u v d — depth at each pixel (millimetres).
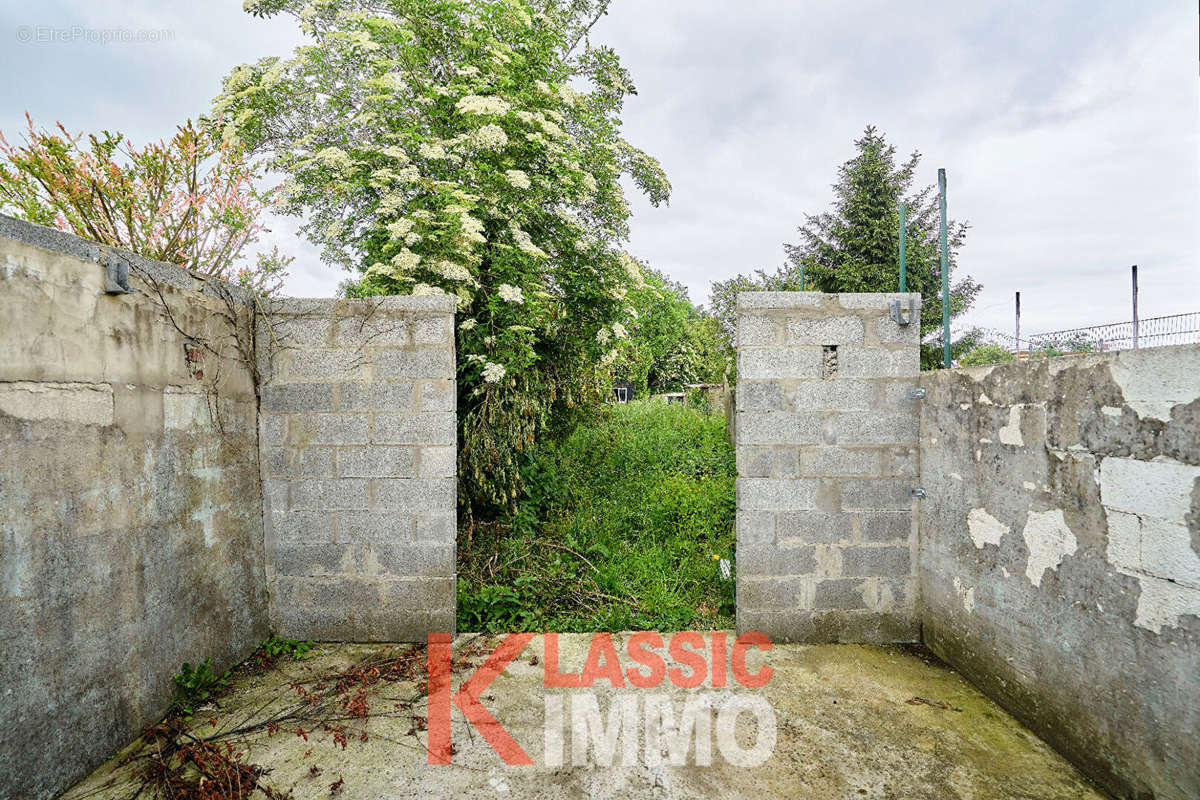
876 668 2797
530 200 3885
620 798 1887
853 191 13859
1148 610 1739
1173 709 1659
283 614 3100
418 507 3066
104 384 2068
